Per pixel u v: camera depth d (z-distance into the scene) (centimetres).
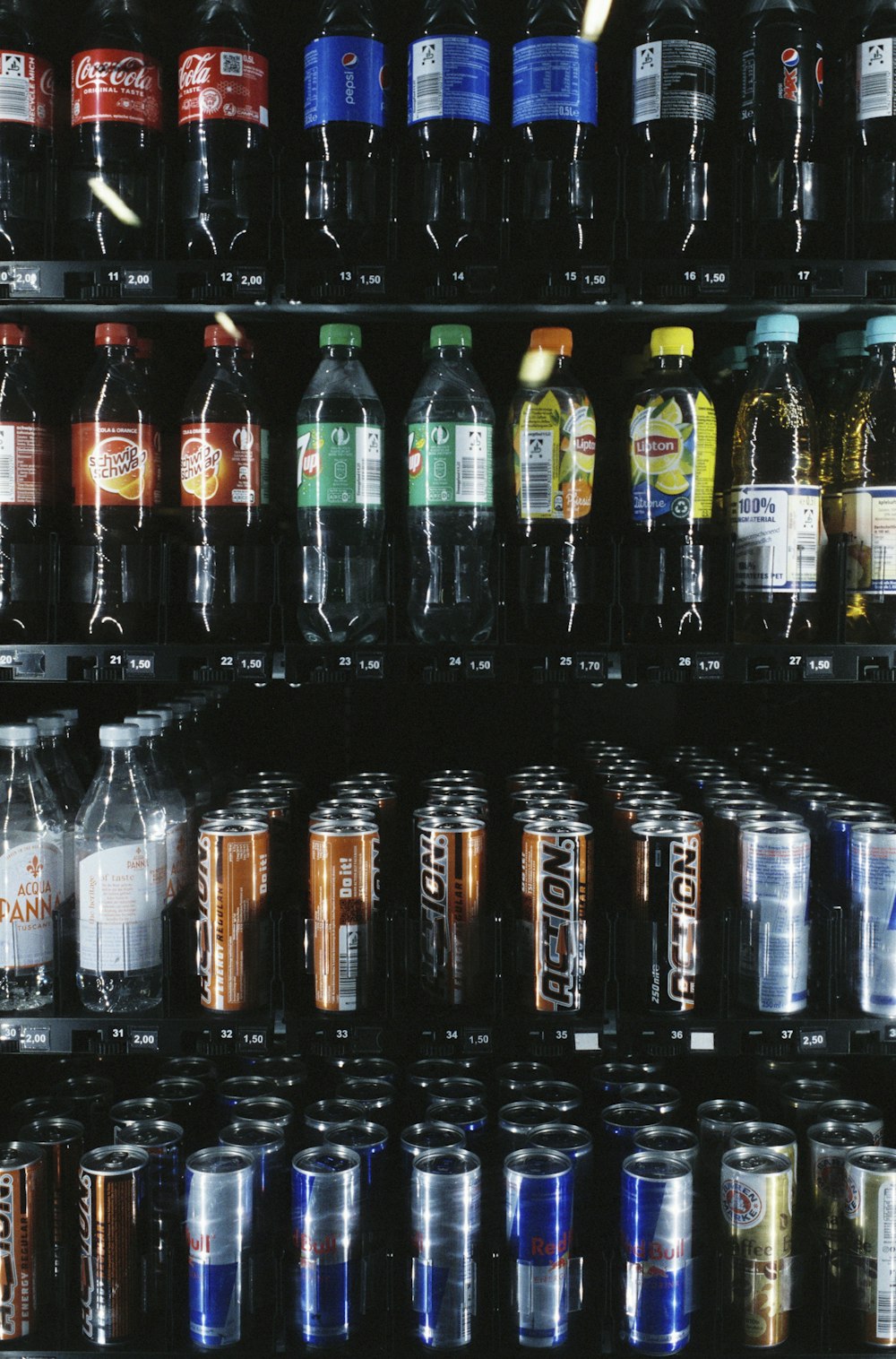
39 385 160
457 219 149
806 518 141
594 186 150
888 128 142
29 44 156
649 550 147
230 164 151
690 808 167
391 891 153
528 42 145
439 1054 136
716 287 139
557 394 147
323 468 142
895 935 138
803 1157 147
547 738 202
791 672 140
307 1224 134
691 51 143
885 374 151
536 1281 134
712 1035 137
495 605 153
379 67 144
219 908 140
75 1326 143
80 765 191
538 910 139
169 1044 138
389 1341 135
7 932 145
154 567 148
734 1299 137
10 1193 139
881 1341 136
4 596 146
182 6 173
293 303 140
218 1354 135
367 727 201
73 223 153
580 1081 175
